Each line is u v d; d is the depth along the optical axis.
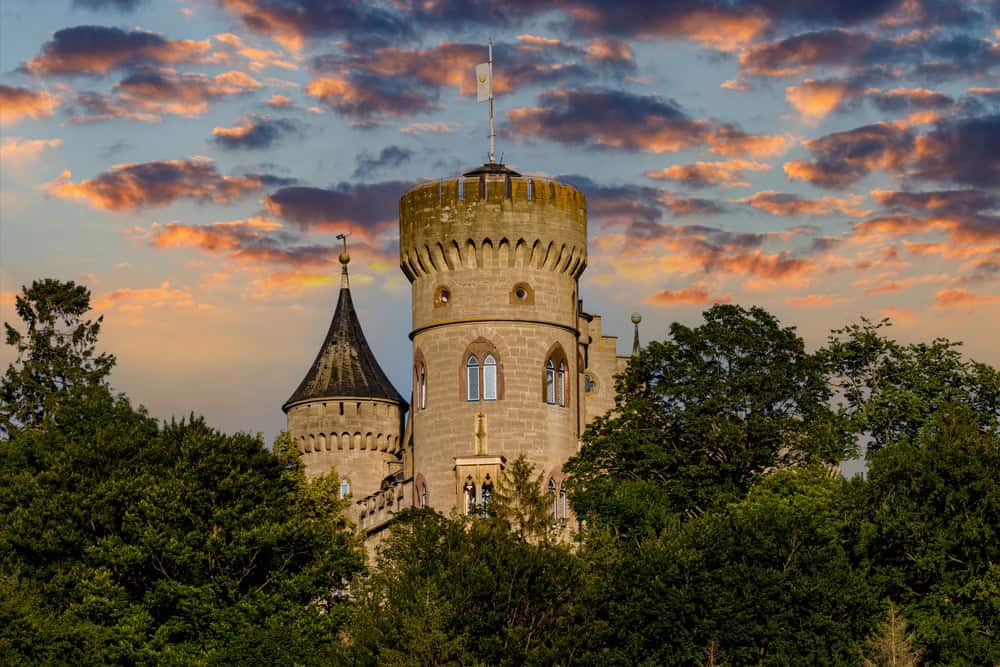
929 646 91.94
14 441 110.25
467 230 113.69
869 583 94.69
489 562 92.81
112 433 104.62
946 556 94.06
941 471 96.12
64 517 98.62
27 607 93.19
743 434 109.75
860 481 98.25
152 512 97.12
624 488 106.75
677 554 94.69
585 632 91.81
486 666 88.31
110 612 95.25
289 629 94.38
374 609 92.25
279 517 100.44
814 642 91.50
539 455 112.62
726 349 113.06
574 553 103.81
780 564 95.38
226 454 101.38
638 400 112.81
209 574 97.81
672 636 92.62
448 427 113.00
